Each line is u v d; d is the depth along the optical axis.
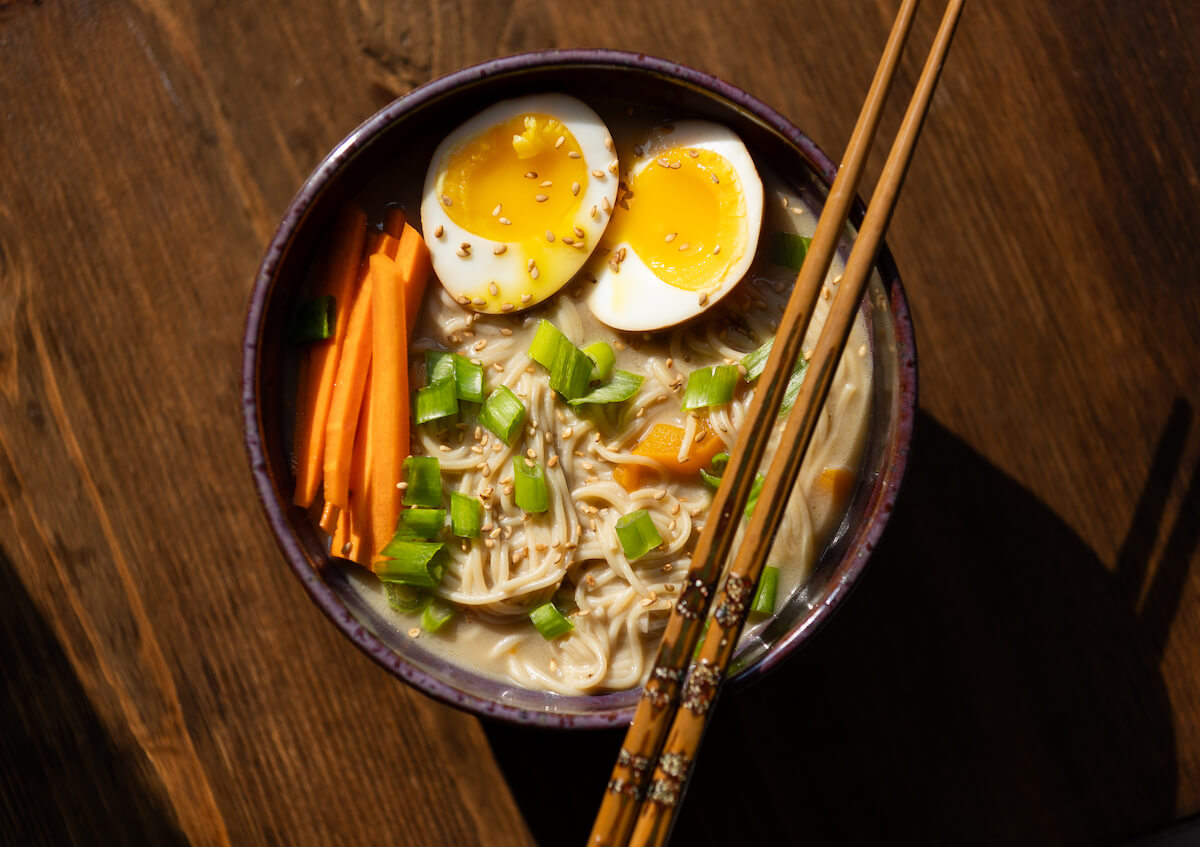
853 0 0.53
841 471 0.48
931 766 0.52
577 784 0.51
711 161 0.48
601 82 0.48
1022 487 0.53
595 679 0.48
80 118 0.52
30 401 0.52
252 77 0.52
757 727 0.52
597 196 0.48
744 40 0.53
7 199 0.52
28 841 0.51
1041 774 0.52
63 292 0.52
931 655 0.52
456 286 0.49
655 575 0.49
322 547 0.48
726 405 0.49
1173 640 0.52
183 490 0.51
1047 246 0.53
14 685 0.51
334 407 0.47
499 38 0.52
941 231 0.53
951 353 0.53
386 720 0.51
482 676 0.48
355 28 0.52
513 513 0.49
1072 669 0.52
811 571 0.48
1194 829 0.51
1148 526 0.53
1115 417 0.53
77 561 0.51
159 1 0.52
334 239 0.48
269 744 0.51
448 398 0.48
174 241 0.52
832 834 0.52
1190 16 0.53
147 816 0.51
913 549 0.52
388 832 0.51
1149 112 0.53
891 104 0.53
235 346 0.52
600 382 0.49
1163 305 0.53
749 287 0.49
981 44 0.53
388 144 0.48
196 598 0.51
